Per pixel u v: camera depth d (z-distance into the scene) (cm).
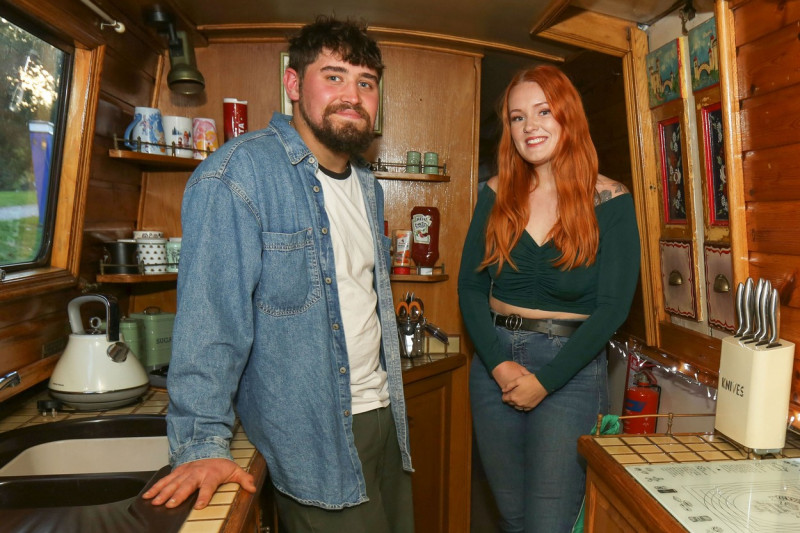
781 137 124
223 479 100
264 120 225
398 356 146
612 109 224
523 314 170
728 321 159
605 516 121
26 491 111
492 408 176
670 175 181
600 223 164
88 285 170
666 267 188
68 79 146
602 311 160
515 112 167
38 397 160
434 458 233
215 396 107
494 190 182
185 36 190
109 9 164
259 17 197
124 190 201
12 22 123
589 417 166
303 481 119
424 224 232
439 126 240
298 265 119
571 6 181
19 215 138
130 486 112
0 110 126
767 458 120
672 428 196
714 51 149
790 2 118
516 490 178
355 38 124
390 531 147
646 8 176
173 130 195
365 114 126
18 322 142
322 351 120
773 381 117
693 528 91
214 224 109
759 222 135
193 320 107
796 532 91
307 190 123
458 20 200
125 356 151
